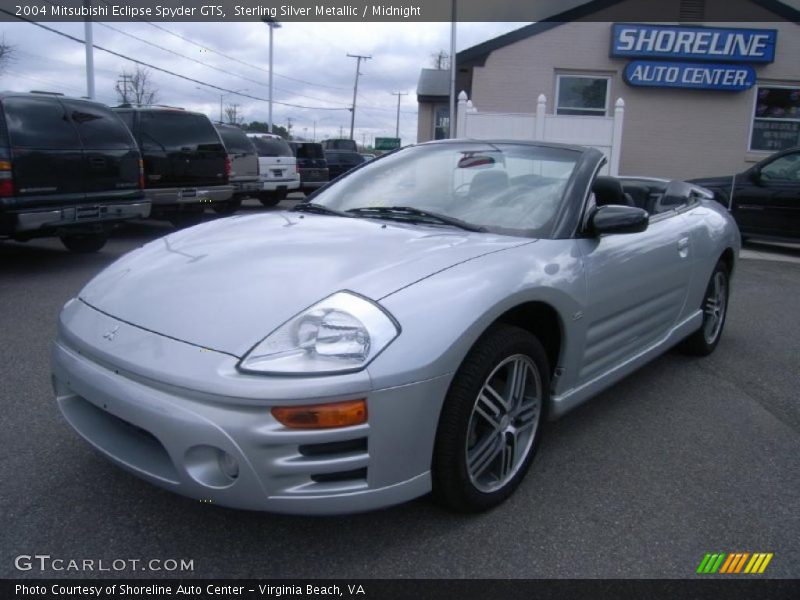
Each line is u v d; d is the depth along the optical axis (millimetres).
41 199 6922
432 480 2426
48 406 3551
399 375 2139
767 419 3715
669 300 3863
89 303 2625
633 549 2445
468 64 14102
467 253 2629
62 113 7207
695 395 4059
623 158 14117
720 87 13477
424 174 3533
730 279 4902
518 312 2779
